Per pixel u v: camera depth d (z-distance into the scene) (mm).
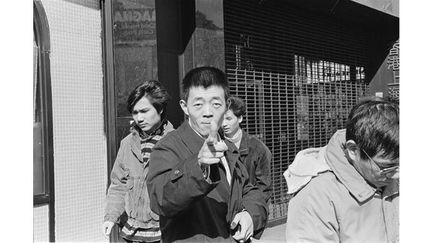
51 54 3713
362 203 1743
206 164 1771
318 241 1704
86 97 3967
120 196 3039
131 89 4219
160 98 3000
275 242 5066
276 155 6355
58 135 3738
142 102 2961
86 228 3879
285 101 6574
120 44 4160
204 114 2029
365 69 8406
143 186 2902
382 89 8469
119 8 4172
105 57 4090
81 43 3953
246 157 3326
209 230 2023
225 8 5566
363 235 1753
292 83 6695
